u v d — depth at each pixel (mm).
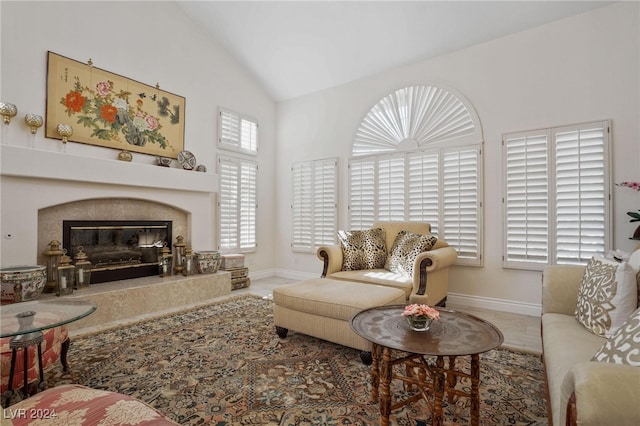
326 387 1850
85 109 3291
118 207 3527
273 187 5355
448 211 3756
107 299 2973
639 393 716
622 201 2906
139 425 903
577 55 3115
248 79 4984
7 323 1542
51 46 3070
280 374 1995
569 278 1972
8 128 2809
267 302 3643
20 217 2762
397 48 3908
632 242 2861
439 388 1380
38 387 1658
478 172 3568
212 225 4453
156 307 3324
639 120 2855
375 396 1678
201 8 4102
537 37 3307
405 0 3342
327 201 4762
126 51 3617
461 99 3715
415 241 3281
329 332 2314
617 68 2947
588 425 710
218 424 1514
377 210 4297
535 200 3266
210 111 4457
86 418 919
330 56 4281
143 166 3527
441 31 3570
